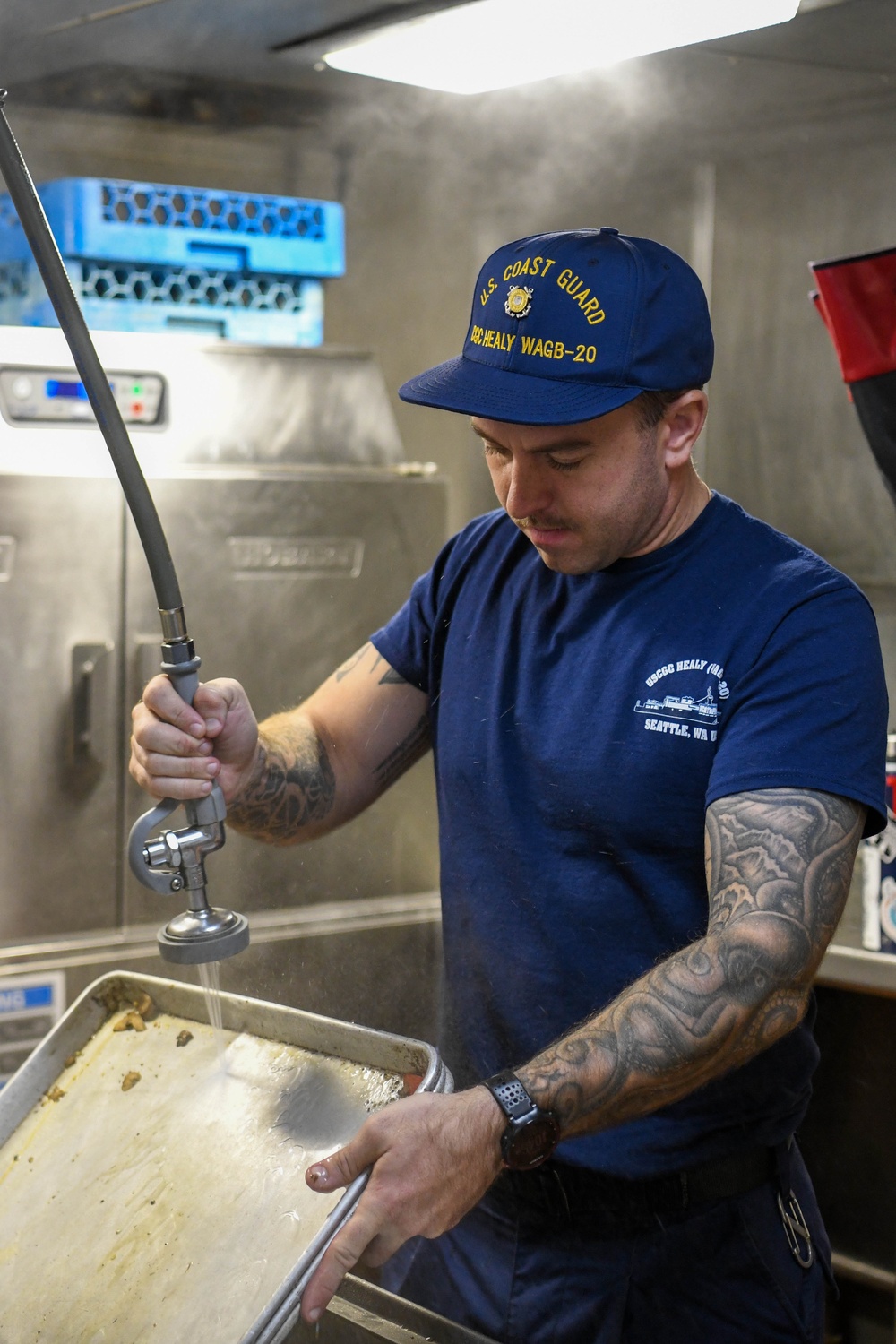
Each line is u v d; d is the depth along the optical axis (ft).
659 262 3.76
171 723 3.67
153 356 6.90
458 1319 4.35
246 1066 3.70
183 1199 3.35
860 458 7.61
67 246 6.89
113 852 6.91
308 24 5.62
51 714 6.73
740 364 8.07
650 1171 4.03
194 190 7.18
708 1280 4.07
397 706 4.79
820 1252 4.49
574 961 4.08
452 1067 4.51
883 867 6.23
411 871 7.47
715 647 3.85
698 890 3.94
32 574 6.63
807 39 5.62
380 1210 2.90
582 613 4.13
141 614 6.89
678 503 4.00
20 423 6.65
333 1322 3.50
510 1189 4.23
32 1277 3.31
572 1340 4.12
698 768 3.84
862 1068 7.20
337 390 7.43
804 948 3.38
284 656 7.23
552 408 3.56
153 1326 3.04
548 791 4.08
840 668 3.67
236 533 7.04
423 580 4.78
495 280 3.83
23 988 6.69
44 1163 3.64
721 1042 3.31
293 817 4.58
